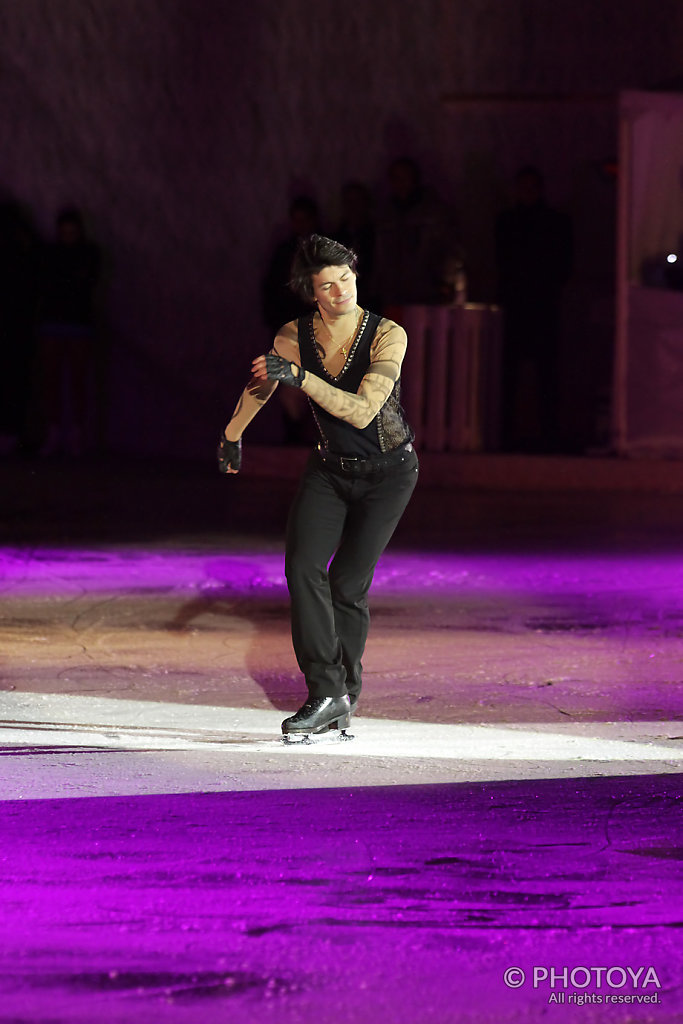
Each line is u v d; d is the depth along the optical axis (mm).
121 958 14852
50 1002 13914
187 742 23062
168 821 19016
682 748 22766
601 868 17391
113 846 18047
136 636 31938
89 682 27516
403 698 26109
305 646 23219
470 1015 13742
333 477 23172
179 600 36312
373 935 15422
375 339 22375
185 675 28141
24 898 16375
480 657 29672
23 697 26281
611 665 29031
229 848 17984
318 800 19922
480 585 38531
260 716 24906
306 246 21859
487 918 15867
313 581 23156
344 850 17938
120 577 39688
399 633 32125
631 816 19328
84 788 20469
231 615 34375
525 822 19047
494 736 23484
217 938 15328
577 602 36094
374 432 22781
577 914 16000
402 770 21422
